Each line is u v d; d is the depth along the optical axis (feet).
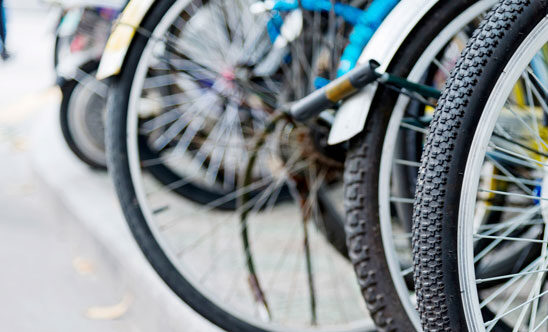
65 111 12.00
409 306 5.41
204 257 8.77
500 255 5.99
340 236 7.51
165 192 10.06
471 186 4.50
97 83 11.26
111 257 8.88
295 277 8.16
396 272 5.39
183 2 6.45
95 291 9.00
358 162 5.29
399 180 6.55
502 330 5.89
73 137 12.09
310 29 7.12
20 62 25.30
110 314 8.41
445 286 4.58
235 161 9.16
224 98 7.86
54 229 11.21
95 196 10.86
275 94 7.63
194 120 8.54
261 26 7.70
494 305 6.99
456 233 4.54
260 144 6.86
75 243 10.44
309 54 7.13
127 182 6.43
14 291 9.02
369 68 5.04
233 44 7.70
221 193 9.87
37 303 8.71
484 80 4.47
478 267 5.86
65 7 10.68
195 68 7.57
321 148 6.63
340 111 5.29
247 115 7.93
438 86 6.34
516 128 5.87
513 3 4.50
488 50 4.48
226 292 7.83
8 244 10.49
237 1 7.70
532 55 4.54
